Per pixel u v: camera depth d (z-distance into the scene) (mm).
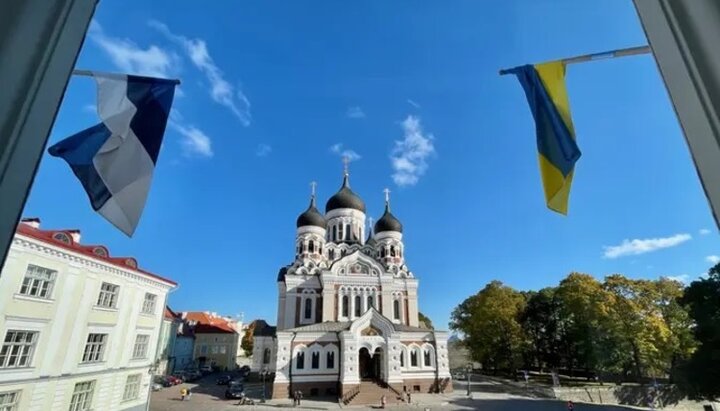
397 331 40562
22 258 15695
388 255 53844
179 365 60500
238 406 33969
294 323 46344
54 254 17141
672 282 32188
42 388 16359
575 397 37188
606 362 36969
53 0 1514
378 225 56375
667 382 32500
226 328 77375
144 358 23484
